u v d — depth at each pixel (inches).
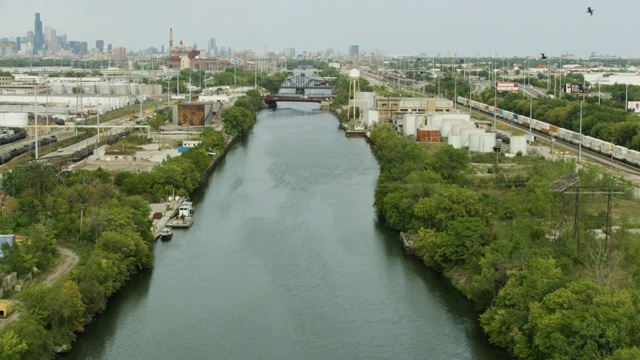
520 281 4133.9
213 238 6264.8
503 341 3986.2
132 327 4456.2
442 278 5251.0
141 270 5413.4
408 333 4389.8
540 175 6993.1
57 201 5944.9
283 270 5472.4
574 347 3287.4
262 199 7736.2
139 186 7190.0
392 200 6427.2
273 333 4416.8
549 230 5260.8
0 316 4010.8
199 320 4584.2
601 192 5364.2
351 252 5880.9
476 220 5251.0
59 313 4042.8
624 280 4261.8
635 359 3043.8
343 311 4724.4
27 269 4559.5
